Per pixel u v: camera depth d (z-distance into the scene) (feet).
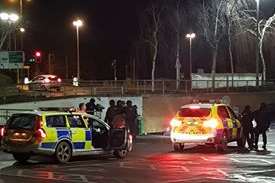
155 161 105.60
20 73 328.70
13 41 359.66
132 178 81.20
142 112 217.56
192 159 109.40
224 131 123.03
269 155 118.01
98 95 216.13
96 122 108.27
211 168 94.17
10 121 100.27
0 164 99.40
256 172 88.74
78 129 102.89
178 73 360.69
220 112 124.88
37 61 364.58
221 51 393.91
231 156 115.75
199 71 365.20
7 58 185.78
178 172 88.74
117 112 129.49
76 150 102.37
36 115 98.02
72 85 253.44
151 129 218.79
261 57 351.87
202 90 273.95
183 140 121.80
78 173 86.84
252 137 130.93
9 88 223.51
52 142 98.22
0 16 269.23
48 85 249.34
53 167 94.79
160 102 225.56
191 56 400.06
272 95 303.27
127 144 111.75
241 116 134.92
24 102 194.29
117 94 225.56
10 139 98.53
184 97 237.86
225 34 360.48
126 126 113.91
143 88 262.47
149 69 448.65
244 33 363.15
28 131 97.35
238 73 363.56
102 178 81.10
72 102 207.00
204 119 120.88
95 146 105.91
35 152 96.63
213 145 132.05
